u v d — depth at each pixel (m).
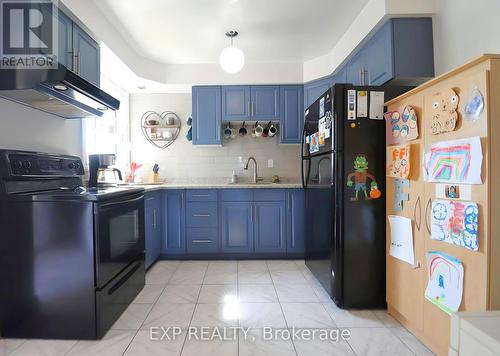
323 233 2.30
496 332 0.78
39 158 1.96
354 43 2.63
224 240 3.29
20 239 1.68
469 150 1.25
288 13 2.48
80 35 2.11
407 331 1.78
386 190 1.97
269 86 3.62
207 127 3.60
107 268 1.78
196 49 3.14
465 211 1.28
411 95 1.68
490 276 1.18
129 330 1.80
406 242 1.74
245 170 3.83
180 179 3.83
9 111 1.87
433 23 2.16
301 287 2.47
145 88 3.65
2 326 1.70
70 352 1.58
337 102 2.03
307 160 2.79
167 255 3.31
